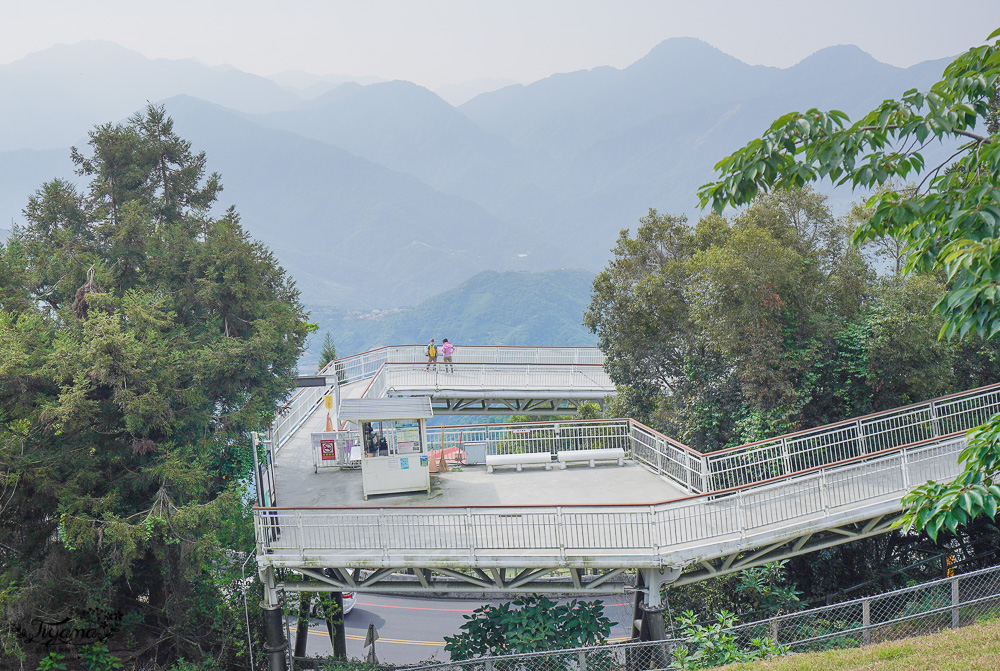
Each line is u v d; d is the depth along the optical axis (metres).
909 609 15.20
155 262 21.12
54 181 23.08
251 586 18.36
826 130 6.53
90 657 17.52
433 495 18.89
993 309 6.08
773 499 16.22
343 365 35.00
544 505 15.52
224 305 21.75
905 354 19.56
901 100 6.49
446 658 29.03
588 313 26.31
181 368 19.02
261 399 20.83
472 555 15.53
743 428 21.16
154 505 17.44
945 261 6.01
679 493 18.36
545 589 17.14
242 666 18.98
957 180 6.84
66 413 15.87
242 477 21.19
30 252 21.55
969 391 19.47
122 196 23.73
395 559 15.69
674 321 24.47
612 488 18.97
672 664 13.80
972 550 21.20
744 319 19.83
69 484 16.98
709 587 20.02
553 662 16.55
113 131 23.88
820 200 22.36
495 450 22.22
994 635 10.77
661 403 24.78
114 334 17.03
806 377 20.55
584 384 31.91
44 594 16.67
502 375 32.88
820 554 20.34
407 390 31.00
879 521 17.22
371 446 18.98
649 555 15.24
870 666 10.44
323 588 17.06
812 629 15.76
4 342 16.50
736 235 20.62
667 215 26.20
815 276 20.97
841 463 16.39
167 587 19.56
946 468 17.30
